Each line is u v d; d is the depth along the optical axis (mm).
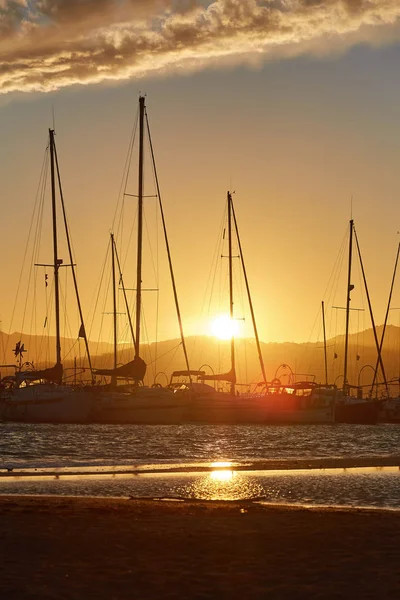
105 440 125562
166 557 31594
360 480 73438
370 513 45906
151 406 162750
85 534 35938
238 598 25750
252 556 32062
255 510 46406
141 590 26484
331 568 29906
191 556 31906
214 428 162250
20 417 161750
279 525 39781
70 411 160625
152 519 41281
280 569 29734
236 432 153500
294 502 58188
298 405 181750
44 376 166250
